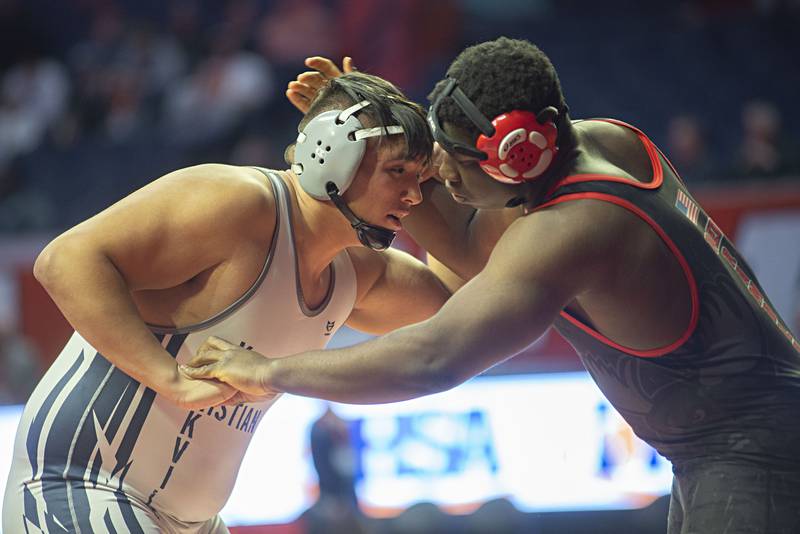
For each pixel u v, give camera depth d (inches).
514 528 696.4
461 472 845.2
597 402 850.8
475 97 325.4
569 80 1348.4
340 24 1398.9
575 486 841.5
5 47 1515.7
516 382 856.9
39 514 358.0
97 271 335.6
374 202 357.7
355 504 783.7
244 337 360.2
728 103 1301.7
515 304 317.1
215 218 343.9
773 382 344.8
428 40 1350.9
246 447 394.0
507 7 1464.1
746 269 365.7
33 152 1286.9
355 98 354.9
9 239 1093.8
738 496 340.8
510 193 338.0
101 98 1390.3
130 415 358.0
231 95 1317.7
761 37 1382.9
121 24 1501.0
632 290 328.8
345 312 395.2
